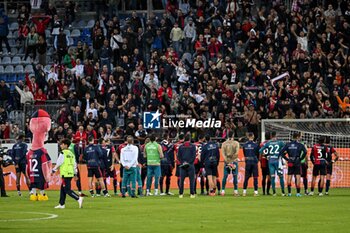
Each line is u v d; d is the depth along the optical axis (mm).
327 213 52812
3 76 106938
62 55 101438
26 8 108625
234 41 97562
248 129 85438
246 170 71500
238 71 93500
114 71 93562
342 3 100562
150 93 91938
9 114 98188
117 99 91812
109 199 67750
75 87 95938
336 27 98188
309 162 84125
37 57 107625
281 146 71000
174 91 94375
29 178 67625
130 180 70500
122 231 42562
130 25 100438
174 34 100062
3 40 107125
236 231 42438
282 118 87188
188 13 101500
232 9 100875
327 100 88312
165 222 47156
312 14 98750
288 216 50781
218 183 73688
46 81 97688
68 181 57500
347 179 84125
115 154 73500
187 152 68812
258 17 98625
